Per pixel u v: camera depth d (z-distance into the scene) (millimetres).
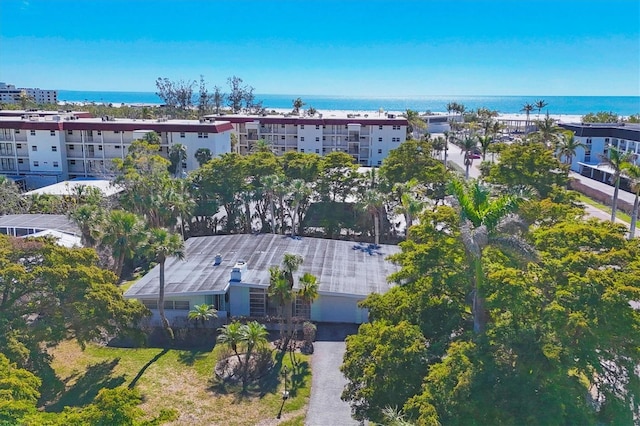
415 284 25594
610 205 71938
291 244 49000
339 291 39000
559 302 20578
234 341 32375
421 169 57906
